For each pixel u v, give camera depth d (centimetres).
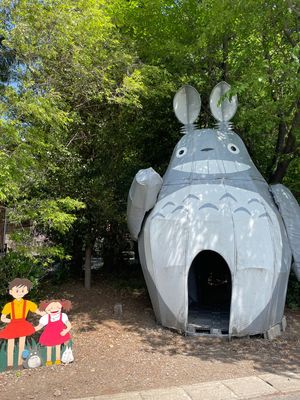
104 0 834
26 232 673
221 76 1054
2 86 602
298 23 793
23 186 643
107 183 989
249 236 635
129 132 1070
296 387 457
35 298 859
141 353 580
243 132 1027
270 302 626
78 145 971
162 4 1003
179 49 975
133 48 998
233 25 903
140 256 726
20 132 565
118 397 431
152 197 712
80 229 984
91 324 731
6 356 524
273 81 813
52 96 654
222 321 715
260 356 568
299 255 703
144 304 865
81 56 718
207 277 1097
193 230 644
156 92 931
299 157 998
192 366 529
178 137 1134
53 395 444
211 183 701
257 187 718
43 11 624
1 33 617
